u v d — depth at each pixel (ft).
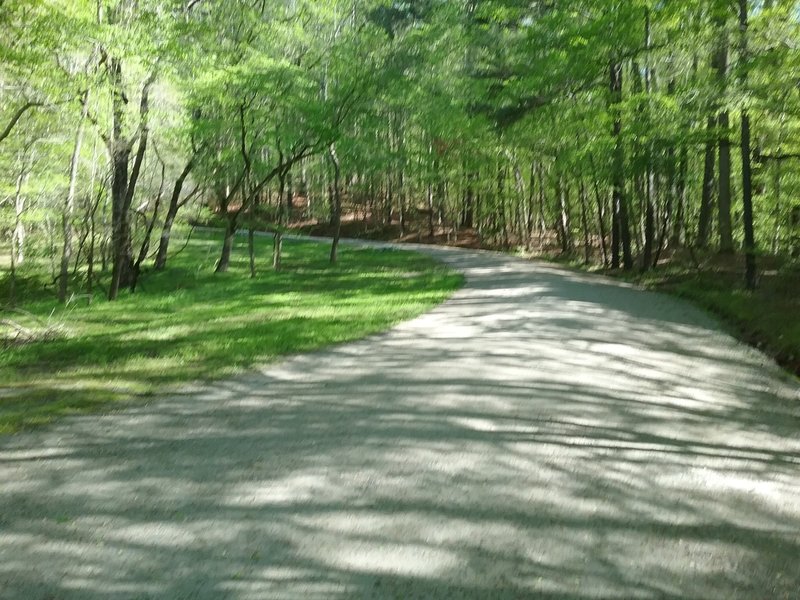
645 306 49.49
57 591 10.60
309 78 79.41
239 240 143.74
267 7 78.43
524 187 144.77
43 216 72.33
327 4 79.36
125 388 24.93
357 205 199.72
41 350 34.65
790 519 14.01
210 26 57.00
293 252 120.67
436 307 48.44
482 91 84.28
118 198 65.10
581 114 75.66
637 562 11.93
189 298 61.87
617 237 87.92
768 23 44.50
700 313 47.03
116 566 11.43
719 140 57.16
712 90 49.21
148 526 13.03
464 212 171.83
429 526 13.17
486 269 83.05
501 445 18.29
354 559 11.76
